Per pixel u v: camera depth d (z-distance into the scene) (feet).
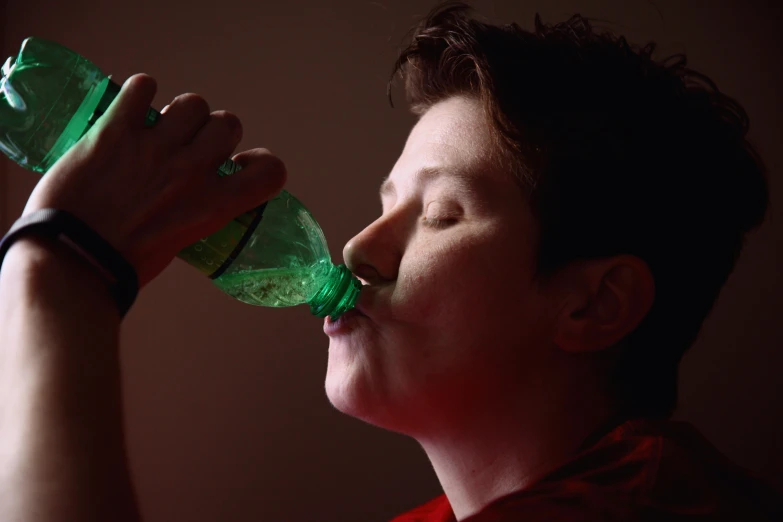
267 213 2.57
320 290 2.46
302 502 5.80
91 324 1.82
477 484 2.51
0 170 5.66
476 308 2.35
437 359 2.36
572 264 2.41
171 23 5.90
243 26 5.98
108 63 5.77
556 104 2.47
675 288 2.60
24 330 1.77
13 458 1.66
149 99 2.03
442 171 2.45
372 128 6.00
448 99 2.69
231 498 5.75
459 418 2.42
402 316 2.38
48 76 2.34
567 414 2.43
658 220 2.52
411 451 5.90
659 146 2.53
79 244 1.85
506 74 2.48
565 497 2.05
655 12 5.96
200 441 5.77
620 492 2.07
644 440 2.26
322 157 5.95
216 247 2.40
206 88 5.88
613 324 2.42
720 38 5.95
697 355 5.93
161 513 5.66
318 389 5.90
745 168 2.83
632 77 2.61
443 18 2.99
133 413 5.70
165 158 2.01
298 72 6.00
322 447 5.86
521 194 2.39
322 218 5.90
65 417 1.70
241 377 5.85
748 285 5.94
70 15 5.76
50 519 1.60
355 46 6.05
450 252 2.36
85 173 1.94
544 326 2.40
